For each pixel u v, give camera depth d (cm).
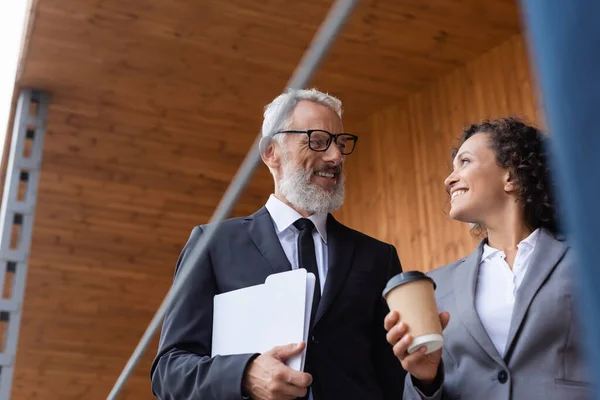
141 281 646
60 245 618
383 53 515
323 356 143
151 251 633
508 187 156
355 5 66
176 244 632
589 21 42
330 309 147
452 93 525
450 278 155
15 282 446
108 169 583
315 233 162
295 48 502
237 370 131
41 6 460
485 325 143
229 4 466
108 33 483
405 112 559
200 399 133
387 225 552
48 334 662
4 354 418
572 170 41
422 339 121
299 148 167
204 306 150
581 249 41
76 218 605
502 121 164
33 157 503
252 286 145
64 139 559
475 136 163
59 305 649
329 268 153
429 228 515
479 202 157
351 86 551
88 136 560
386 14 480
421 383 131
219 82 529
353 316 149
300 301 139
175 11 469
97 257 629
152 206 607
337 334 146
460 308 146
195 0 461
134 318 666
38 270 628
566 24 42
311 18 477
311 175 165
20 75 513
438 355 129
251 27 485
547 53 43
